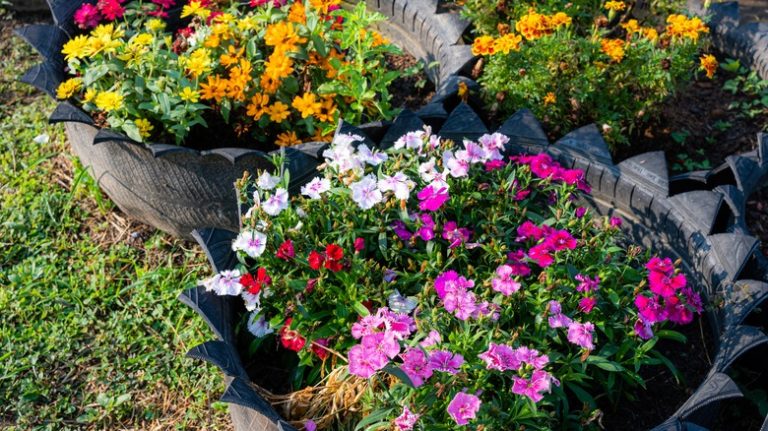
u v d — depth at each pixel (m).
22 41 5.43
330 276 2.97
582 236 2.95
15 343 3.69
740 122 4.39
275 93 3.92
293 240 2.95
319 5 3.94
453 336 2.64
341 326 2.88
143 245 4.12
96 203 4.32
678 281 2.79
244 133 4.00
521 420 2.58
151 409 3.46
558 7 4.37
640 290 2.88
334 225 3.04
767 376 3.18
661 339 3.17
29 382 3.55
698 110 4.48
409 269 3.02
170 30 4.68
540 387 2.49
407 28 4.79
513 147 3.56
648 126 4.27
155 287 3.91
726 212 3.38
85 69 3.92
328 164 3.15
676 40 4.04
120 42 3.83
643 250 3.43
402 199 2.98
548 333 2.78
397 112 4.04
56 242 4.14
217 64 3.91
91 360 3.65
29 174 4.49
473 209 3.24
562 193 3.18
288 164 3.38
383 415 2.50
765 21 5.05
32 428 3.40
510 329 2.85
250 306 2.79
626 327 2.88
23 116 4.87
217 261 3.01
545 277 2.82
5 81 5.12
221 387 3.51
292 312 2.83
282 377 3.02
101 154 3.85
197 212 3.86
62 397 3.51
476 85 4.09
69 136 4.16
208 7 4.45
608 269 2.94
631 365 2.98
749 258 3.12
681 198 3.27
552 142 4.11
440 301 2.86
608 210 3.50
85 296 3.89
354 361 2.52
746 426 3.17
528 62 4.01
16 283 3.94
